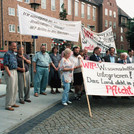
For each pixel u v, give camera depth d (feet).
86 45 32.78
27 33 23.76
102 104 24.52
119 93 24.30
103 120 18.45
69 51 23.03
